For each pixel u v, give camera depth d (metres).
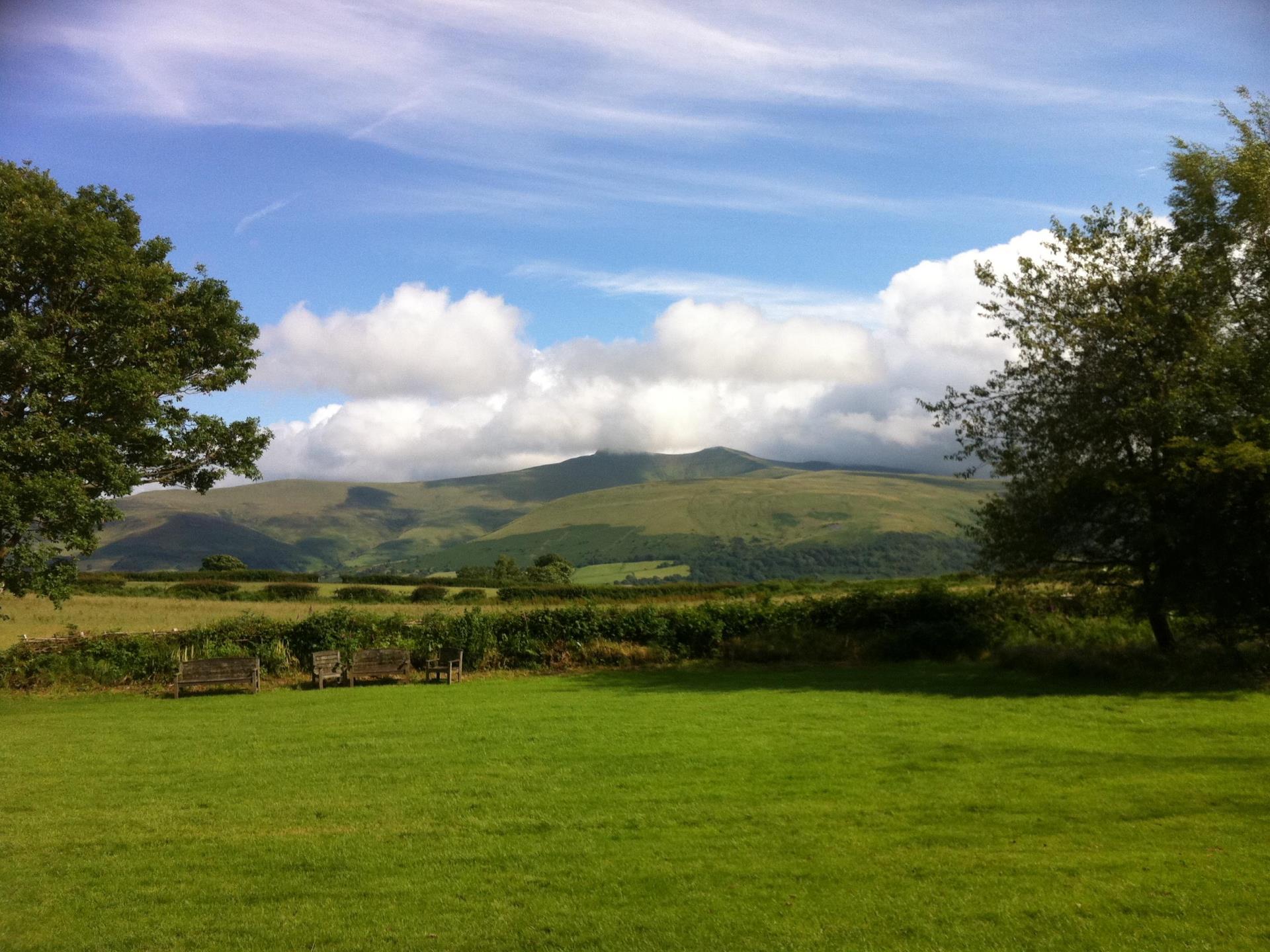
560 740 15.26
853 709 17.80
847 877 7.92
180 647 26.55
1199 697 17.59
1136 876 7.52
